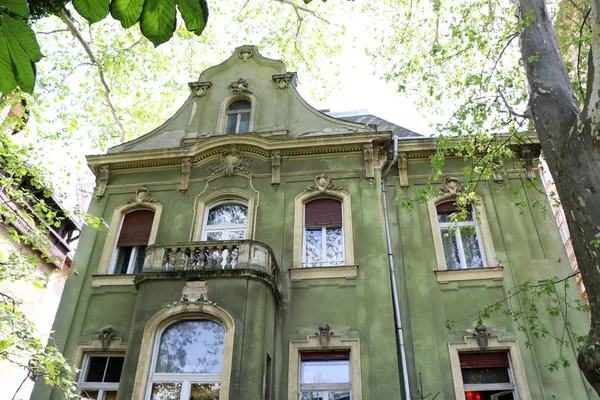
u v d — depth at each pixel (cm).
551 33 811
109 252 1160
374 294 985
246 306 888
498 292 985
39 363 752
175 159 1273
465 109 953
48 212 953
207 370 861
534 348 909
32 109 946
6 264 838
